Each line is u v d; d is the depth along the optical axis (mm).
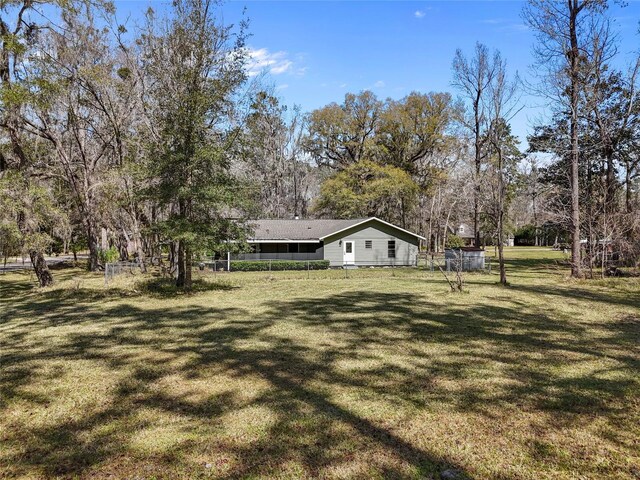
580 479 3424
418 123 43812
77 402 5129
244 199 15789
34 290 16812
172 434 4246
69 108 21938
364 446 3984
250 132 17703
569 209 21344
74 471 3594
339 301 13211
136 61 22094
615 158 23891
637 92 22031
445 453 3850
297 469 3586
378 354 7156
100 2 20359
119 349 7660
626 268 21094
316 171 53156
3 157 17469
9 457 3834
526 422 4496
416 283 18250
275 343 7992
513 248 56594
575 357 6910
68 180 25094
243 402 5082
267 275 23531
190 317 10781
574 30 19125
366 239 30656
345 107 45906
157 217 24438
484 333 8672
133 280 18609
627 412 4727
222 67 15922
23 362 6852
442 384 5664
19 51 15703
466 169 33562
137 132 21578
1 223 14930
